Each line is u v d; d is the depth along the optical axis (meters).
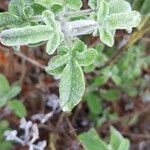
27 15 0.12
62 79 0.11
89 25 0.11
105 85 0.21
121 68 0.20
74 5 0.11
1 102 0.17
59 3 0.11
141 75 0.22
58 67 0.11
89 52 0.11
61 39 0.11
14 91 0.17
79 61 0.11
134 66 0.20
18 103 0.17
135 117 0.21
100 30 0.11
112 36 0.11
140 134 0.21
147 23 0.16
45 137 0.19
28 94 0.20
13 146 0.19
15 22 0.12
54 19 0.11
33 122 0.18
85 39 0.16
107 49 0.19
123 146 0.16
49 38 0.10
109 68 0.19
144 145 0.22
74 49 0.11
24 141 0.17
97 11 0.11
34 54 0.19
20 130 0.19
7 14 0.12
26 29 0.10
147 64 0.22
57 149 0.19
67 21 0.11
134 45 0.20
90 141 0.16
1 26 0.12
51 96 0.19
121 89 0.21
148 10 0.15
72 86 0.11
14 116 0.20
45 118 0.18
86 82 0.19
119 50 0.18
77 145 0.19
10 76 0.20
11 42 0.10
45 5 0.11
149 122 0.23
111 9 0.12
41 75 0.19
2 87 0.17
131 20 0.11
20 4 0.12
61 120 0.19
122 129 0.21
